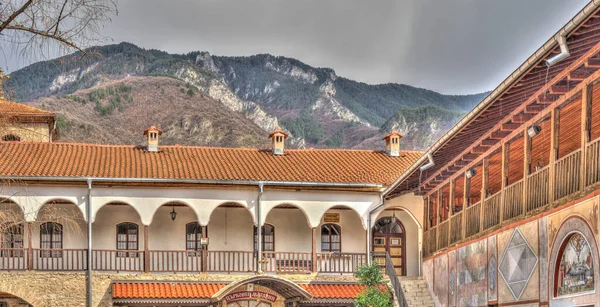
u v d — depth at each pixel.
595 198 19.66
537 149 26.97
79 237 36.59
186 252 36.25
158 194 35.81
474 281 29.38
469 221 30.28
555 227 22.19
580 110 22.61
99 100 128.88
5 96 25.00
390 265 35.56
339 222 38.62
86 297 34.66
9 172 34.69
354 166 39.62
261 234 36.78
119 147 39.84
